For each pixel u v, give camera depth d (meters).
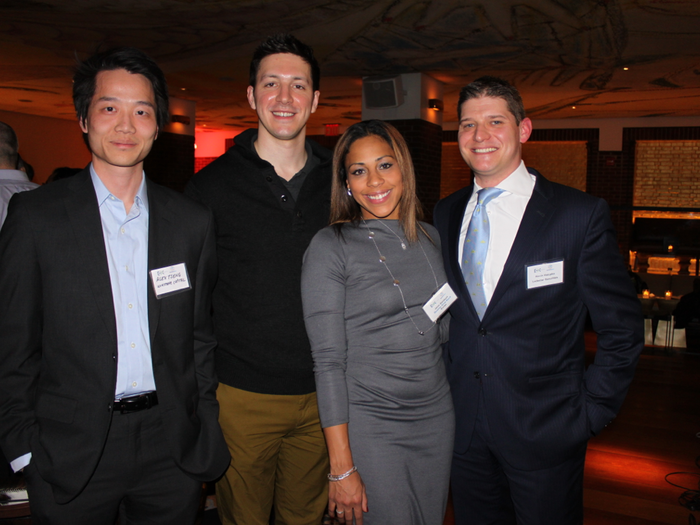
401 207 1.71
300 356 1.82
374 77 7.57
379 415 1.59
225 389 1.82
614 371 1.64
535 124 11.11
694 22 4.91
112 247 1.52
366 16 4.92
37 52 6.30
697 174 10.48
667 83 7.46
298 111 1.83
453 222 1.86
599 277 1.64
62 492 1.42
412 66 6.94
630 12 4.71
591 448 3.66
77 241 1.44
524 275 1.65
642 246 10.73
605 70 6.81
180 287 1.57
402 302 1.62
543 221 1.67
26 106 10.61
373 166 1.63
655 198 10.77
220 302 1.85
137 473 1.52
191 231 1.63
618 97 8.52
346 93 8.73
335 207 1.74
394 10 4.76
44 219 1.43
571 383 1.69
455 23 5.11
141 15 4.90
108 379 1.44
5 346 1.41
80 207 1.46
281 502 2.06
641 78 7.19
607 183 10.75
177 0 4.49
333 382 1.54
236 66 6.93
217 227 1.84
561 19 4.93
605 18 4.88
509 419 1.68
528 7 4.65
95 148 1.47
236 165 1.89
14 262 1.40
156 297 1.53
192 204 1.67
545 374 1.68
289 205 1.86
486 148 1.68
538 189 1.73
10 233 1.42
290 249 1.83
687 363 6.11
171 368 1.55
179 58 6.50
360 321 1.62
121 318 1.50
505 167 1.72
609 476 3.24
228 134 13.82
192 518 1.64
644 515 2.80
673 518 2.78
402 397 1.61
